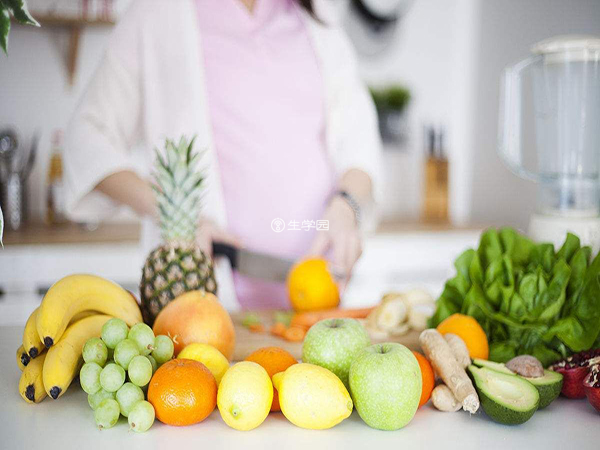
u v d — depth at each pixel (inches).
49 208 92.4
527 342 36.4
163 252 40.1
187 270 39.5
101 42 95.3
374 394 28.4
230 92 70.5
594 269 35.5
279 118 71.9
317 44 73.2
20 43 93.1
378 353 29.5
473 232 97.5
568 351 35.6
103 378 29.0
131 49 68.8
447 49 106.3
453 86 107.3
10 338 44.0
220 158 71.5
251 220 72.7
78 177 67.1
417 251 95.8
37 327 30.4
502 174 111.0
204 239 61.6
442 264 96.9
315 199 73.9
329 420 28.6
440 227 98.3
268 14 71.0
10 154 91.4
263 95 71.4
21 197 92.9
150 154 69.6
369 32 102.2
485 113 109.1
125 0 92.5
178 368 29.7
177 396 28.8
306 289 51.0
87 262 85.4
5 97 93.8
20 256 83.4
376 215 74.8
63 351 30.7
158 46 69.1
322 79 73.5
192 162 40.9
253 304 70.0
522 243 39.9
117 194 67.0
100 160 66.7
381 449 27.6
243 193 72.1
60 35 93.7
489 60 108.0
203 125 70.2
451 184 109.1
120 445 27.7
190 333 34.5
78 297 33.2
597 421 31.0
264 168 72.2
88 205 69.5
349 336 31.6
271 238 73.4
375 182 74.0
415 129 106.7
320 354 31.4
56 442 27.9
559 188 42.3
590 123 40.9
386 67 104.1
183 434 29.0
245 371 29.1
